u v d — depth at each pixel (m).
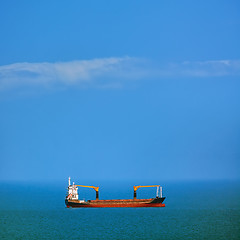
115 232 175.25
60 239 161.50
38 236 167.50
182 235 166.00
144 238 161.62
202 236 164.00
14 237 165.62
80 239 160.88
